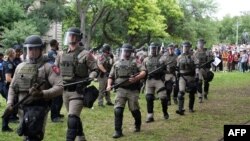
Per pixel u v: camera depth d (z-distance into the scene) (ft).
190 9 197.88
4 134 29.17
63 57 24.02
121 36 158.20
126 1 140.97
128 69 28.96
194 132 30.66
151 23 151.53
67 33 24.12
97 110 40.93
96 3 137.49
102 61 42.63
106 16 150.92
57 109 34.06
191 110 39.99
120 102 29.09
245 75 91.04
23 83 19.44
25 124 18.78
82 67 23.84
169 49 41.88
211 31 197.16
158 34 159.22
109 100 44.75
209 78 48.37
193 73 38.83
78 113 23.63
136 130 30.73
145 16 151.94
